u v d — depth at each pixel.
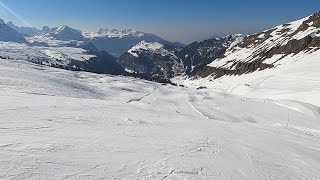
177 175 13.87
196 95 94.56
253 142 25.88
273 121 61.81
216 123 37.34
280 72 154.62
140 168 14.11
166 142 20.89
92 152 15.77
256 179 15.64
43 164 12.72
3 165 11.84
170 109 70.50
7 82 68.12
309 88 101.06
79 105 37.75
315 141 31.69
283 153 23.00
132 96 92.06
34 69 133.62
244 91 127.88
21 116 24.19
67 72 148.75
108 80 138.38
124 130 23.97
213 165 16.55
